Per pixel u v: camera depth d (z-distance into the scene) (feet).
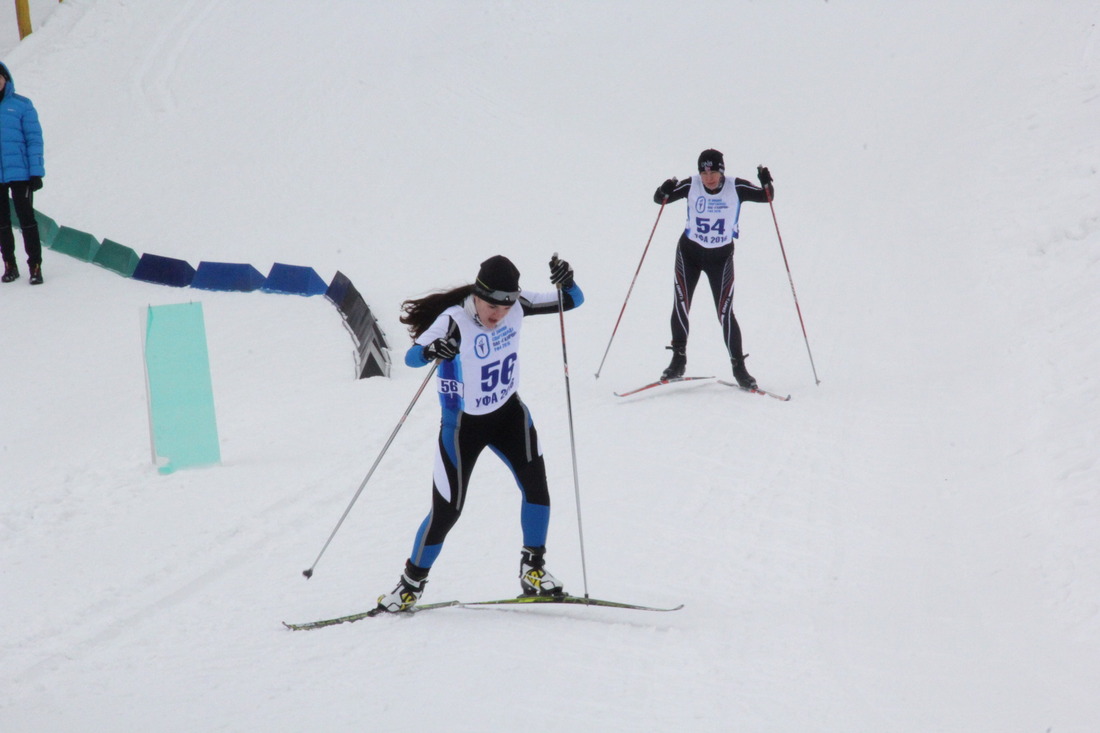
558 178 157.38
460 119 180.14
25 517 63.21
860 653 41.42
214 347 100.94
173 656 44.70
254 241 138.92
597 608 47.34
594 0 235.40
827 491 61.57
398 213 147.23
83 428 81.82
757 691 38.47
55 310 113.60
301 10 233.14
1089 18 194.08
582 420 78.28
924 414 73.72
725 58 203.31
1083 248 99.60
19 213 118.73
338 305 113.39
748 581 49.93
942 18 211.82
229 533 59.67
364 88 193.57
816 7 224.12
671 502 61.16
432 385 88.63
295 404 84.89
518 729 36.24
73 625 48.60
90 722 38.70
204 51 215.31
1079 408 65.10
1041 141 144.36
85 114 189.88
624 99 188.34
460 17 227.81
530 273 123.75
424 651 43.34
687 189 81.15
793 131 171.73
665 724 36.22
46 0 262.47
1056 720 35.14
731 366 88.17
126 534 60.23
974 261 110.32
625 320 107.65
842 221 134.51
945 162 149.28
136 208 151.02
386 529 59.57
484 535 58.03
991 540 52.42
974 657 40.70
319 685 40.65
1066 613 43.55
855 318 101.09
